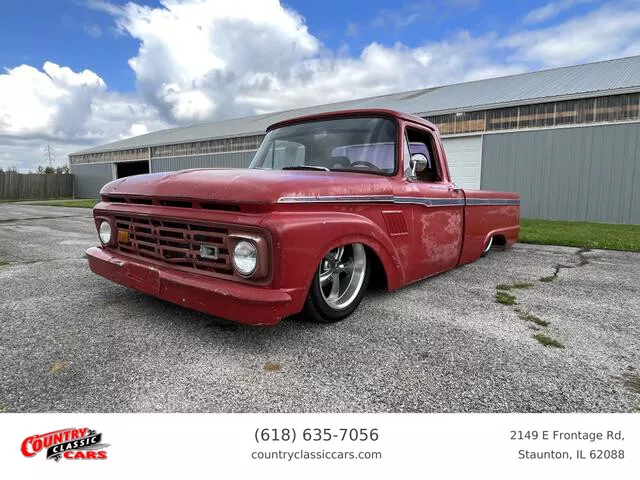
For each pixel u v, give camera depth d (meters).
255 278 2.05
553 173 11.09
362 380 1.93
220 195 2.15
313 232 2.17
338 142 3.15
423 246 3.27
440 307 3.08
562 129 10.86
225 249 2.17
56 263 4.65
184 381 1.90
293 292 2.09
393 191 2.86
